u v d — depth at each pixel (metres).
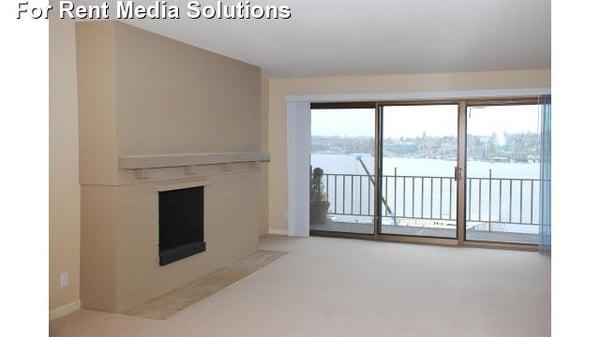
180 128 4.71
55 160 3.83
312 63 5.98
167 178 4.48
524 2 3.43
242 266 5.52
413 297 4.45
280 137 7.50
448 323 3.80
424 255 6.16
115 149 3.91
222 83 5.43
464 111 6.84
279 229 7.58
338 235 7.39
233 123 5.66
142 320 3.84
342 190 7.46
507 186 6.87
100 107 3.94
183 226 4.90
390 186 7.26
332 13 3.72
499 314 4.00
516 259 5.98
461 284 4.87
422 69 6.43
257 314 3.99
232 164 5.60
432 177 7.05
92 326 3.70
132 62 4.07
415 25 4.09
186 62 4.79
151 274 4.35
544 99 6.28
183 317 3.91
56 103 3.82
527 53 5.30
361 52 5.27
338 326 3.73
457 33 4.36
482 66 6.17
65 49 3.88
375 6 3.53
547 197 6.24
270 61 5.83
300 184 7.37
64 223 3.93
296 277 5.09
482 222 7.00
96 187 3.98
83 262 4.05
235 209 5.70
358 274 5.22
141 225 4.20
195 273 4.97
